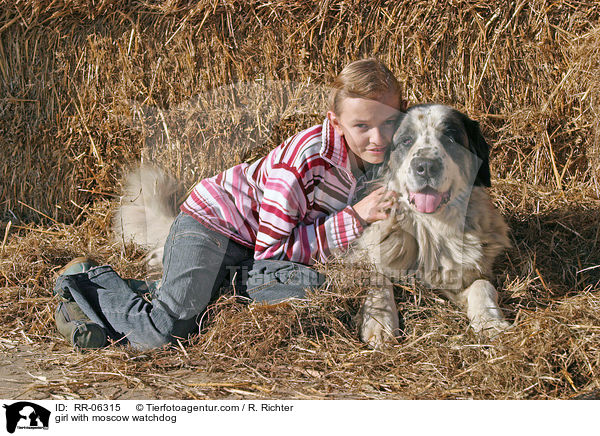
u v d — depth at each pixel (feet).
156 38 13.10
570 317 8.02
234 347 7.88
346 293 8.39
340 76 8.05
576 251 10.64
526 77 13.39
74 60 13.53
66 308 8.42
